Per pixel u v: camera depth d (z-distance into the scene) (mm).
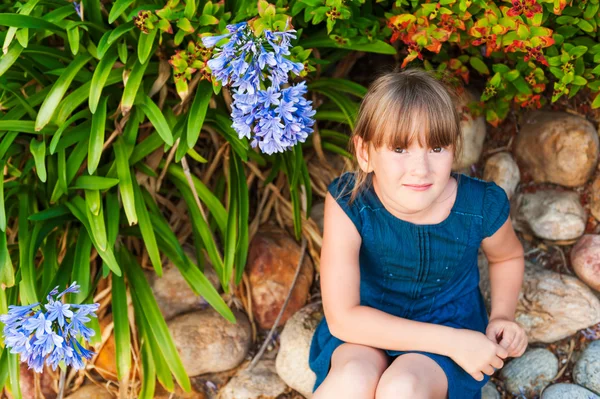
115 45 1852
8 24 1676
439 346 1504
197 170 2223
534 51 1840
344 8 1790
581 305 1946
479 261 2096
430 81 1459
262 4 1703
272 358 2006
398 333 1523
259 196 2221
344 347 1582
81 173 1999
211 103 2039
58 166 1837
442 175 1454
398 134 1412
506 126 2268
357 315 1558
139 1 1952
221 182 2186
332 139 2254
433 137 1413
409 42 1888
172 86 2141
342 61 2287
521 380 1887
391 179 1462
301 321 1982
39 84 2047
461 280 1691
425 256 1605
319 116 2170
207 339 1958
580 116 2195
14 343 1400
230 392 1911
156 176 1981
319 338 1754
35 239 1765
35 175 1978
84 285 1727
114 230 1771
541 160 2174
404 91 1425
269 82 1825
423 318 1667
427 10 1860
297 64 1428
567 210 2090
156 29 1771
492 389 1881
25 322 1397
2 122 1766
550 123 2166
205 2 1934
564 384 1849
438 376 1464
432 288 1658
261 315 2057
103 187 1783
